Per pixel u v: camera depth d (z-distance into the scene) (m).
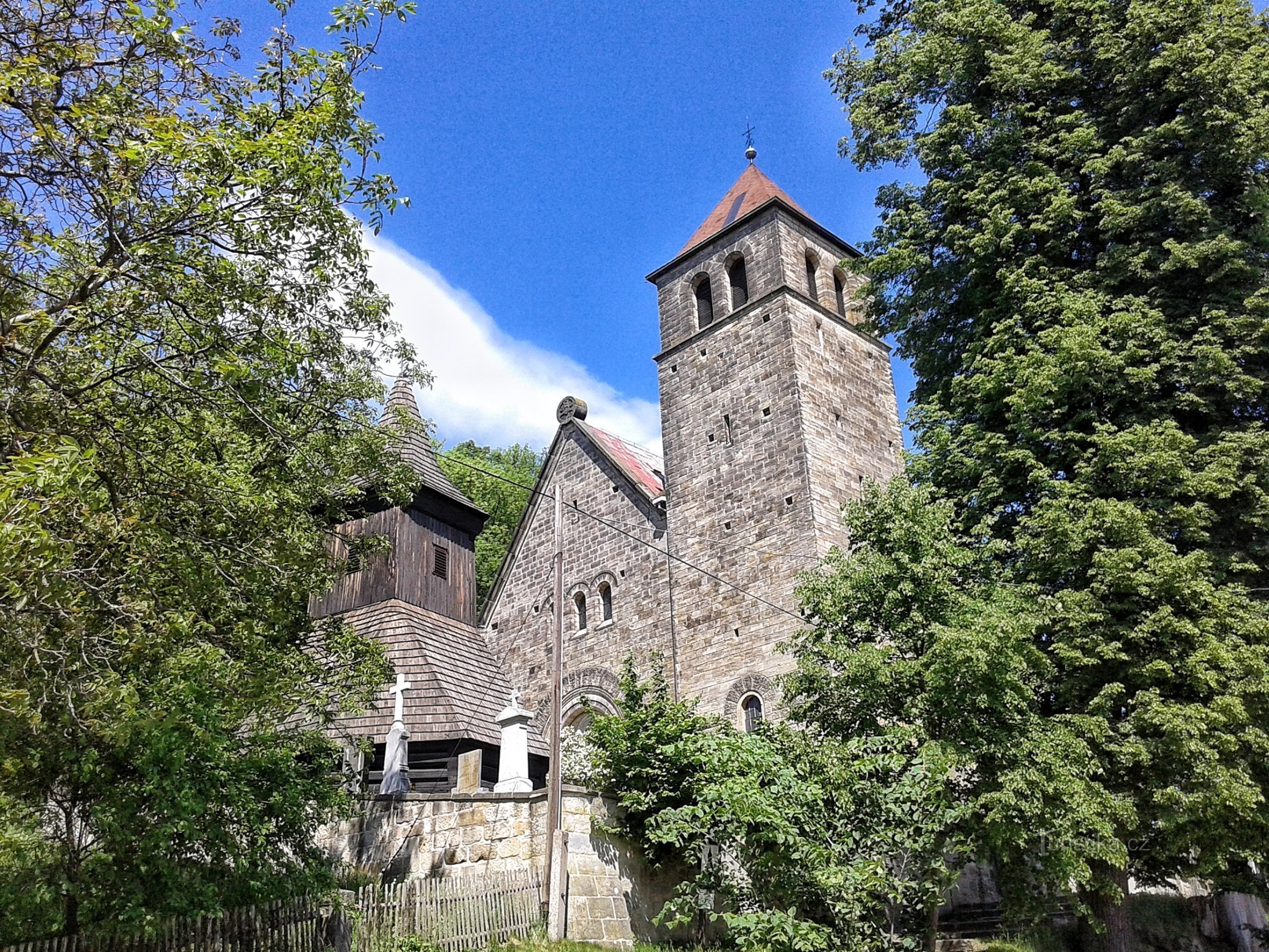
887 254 23.31
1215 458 18.38
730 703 29.02
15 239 11.31
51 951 11.44
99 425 12.11
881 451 33.12
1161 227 20.75
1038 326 20.78
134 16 11.03
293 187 11.90
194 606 12.65
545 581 35.94
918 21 24.39
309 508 16.22
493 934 16.56
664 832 16.80
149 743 11.83
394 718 23.92
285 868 14.34
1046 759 15.80
